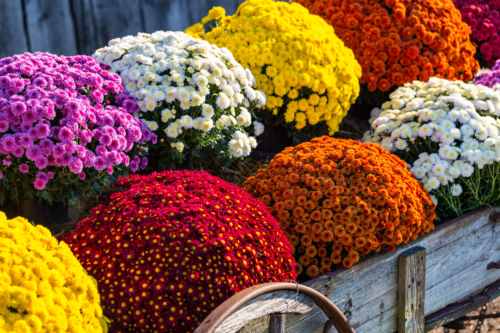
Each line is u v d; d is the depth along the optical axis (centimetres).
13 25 432
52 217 251
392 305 229
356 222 216
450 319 256
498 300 424
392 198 224
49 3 447
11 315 129
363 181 227
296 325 186
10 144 209
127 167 252
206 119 256
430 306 247
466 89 297
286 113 317
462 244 258
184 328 166
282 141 343
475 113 278
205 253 168
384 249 224
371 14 374
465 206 281
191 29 353
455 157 267
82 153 218
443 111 282
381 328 227
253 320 160
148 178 213
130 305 162
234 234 176
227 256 167
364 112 419
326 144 255
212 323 138
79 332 140
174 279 165
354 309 212
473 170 267
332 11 389
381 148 256
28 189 228
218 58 278
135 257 169
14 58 240
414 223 226
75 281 149
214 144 267
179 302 162
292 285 166
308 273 217
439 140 276
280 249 188
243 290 154
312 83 310
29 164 221
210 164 322
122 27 488
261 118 327
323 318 197
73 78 238
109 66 269
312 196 222
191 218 175
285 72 309
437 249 244
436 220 272
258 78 313
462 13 453
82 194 244
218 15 347
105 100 252
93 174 235
